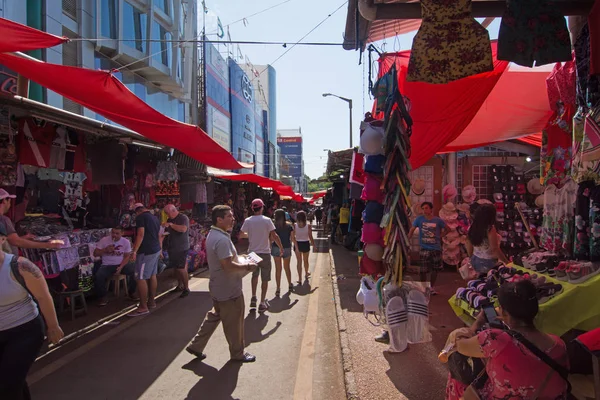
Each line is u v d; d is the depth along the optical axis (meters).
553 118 5.19
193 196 12.28
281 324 6.57
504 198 9.80
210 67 22.88
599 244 3.74
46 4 9.41
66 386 4.27
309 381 4.45
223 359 5.03
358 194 5.84
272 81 51.97
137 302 7.76
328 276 11.05
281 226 8.77
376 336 5.51
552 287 3.50
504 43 2.89
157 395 4.10
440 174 10.09
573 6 3.10
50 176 7.38
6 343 3.09
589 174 3.57
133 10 12.83
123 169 7.93
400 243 4.57
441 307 6.65
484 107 5.98
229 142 27.52
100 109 5.70
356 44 3.52
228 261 4.63
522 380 2.23
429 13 2.98
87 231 7.42
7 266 3.04
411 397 3.81
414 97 4.86
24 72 4.60
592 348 2.46
